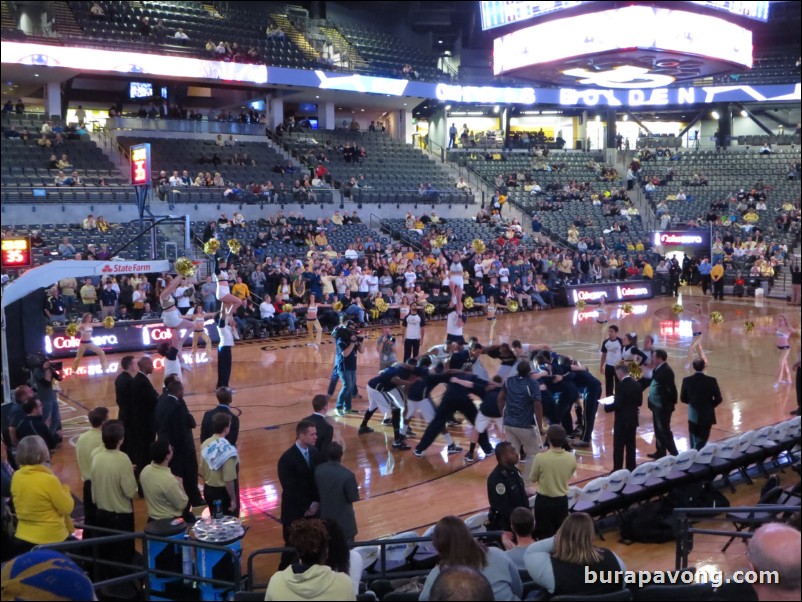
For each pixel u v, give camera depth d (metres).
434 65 38.16
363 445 11.39
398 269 24.97
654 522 8.16
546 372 10.97
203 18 29.97
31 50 23.78
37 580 3.56
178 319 14.96
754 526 7.50
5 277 15.27
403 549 7.09
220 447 7.32
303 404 13.74
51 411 10.77
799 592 3.21
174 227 24.09
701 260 31.38
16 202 22.44
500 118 43.53
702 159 39.75
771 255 30.98
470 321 24.00
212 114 33.81
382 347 13.12
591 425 11.27
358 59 34.31
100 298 19.53
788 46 40.72
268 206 28.34
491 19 24.55
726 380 15.69
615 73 24.86
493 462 10.63
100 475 6.63
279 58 30.95
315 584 4.39
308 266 23.44
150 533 6.36
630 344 13.16
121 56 25.77
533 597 5.34
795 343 20.09
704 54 22.52
